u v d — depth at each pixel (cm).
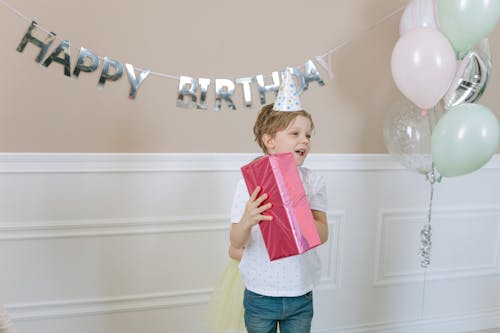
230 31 214
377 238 250
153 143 213
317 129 234
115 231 214
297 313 174
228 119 221
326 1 225
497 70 254
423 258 260
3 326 157
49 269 210
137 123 210
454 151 184
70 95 201
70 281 213
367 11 231
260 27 217
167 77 210
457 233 264
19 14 187
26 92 197
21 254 206
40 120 200
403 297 261
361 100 238
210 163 221
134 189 214
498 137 187
